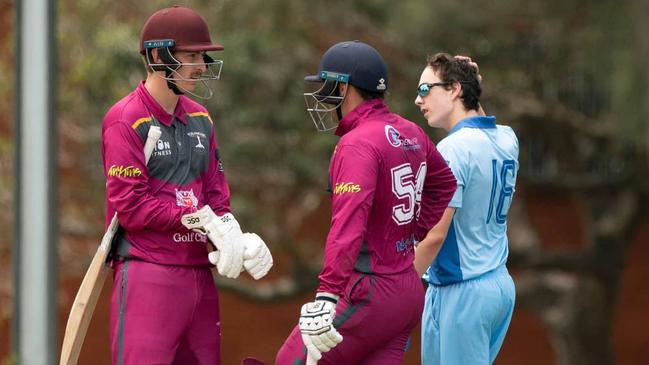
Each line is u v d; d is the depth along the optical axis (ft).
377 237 58.08
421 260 64.03
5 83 145.07
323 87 59.06
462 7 140.87
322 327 55.16
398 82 145.59
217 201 61.26
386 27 146.20
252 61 137.49
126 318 58.44
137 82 138.72
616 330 226.58
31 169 89.92
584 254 177.27
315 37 148.87
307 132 141.79
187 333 60.29
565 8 141.69
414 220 59.67
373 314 57.98
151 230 58.54
